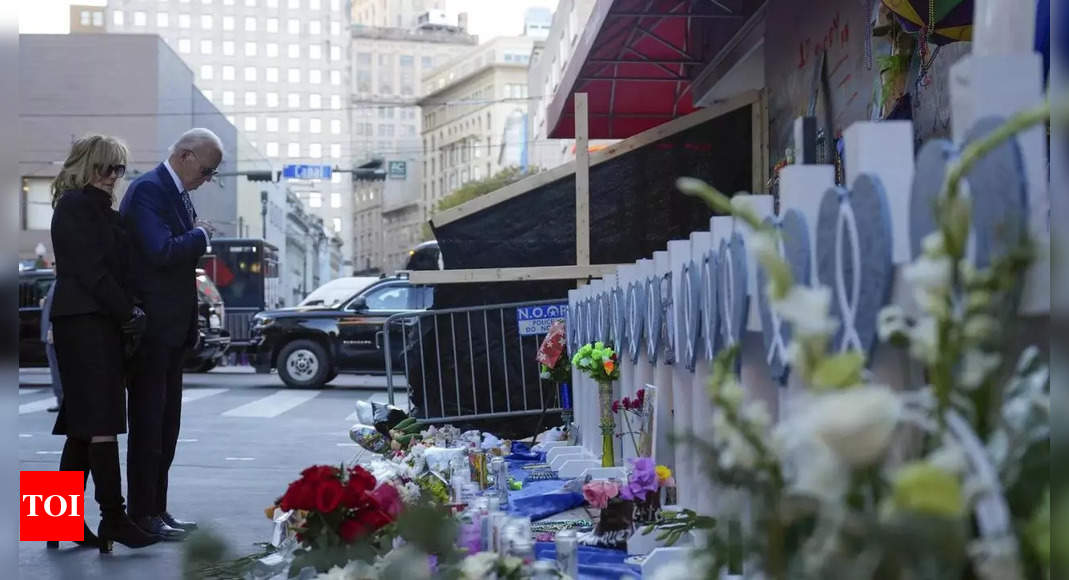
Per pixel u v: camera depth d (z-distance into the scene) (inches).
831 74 287.3
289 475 322.3
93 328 204.2
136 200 217.2
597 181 349.1
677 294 169.0
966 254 66.7
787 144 329.1
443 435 267.6
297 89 5895.7
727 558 61.3
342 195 6441.9
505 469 214.2
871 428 48.1
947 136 208.2
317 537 111.6
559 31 1619.1
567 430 302.4
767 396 119.6
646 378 211.2
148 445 214.8
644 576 131.4
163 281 216.2
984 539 49.4
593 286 268.5
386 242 7012.8
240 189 2481.5
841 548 52.1
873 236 80.3
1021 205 61.9
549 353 303.7
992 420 55.7
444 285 353.4
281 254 3051.2
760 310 109.5
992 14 95.7
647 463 167.9
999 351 56.6
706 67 420.8
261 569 115.2
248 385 738.2
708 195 56.0
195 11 5807.1
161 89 1894.7
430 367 349.7
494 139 5472.4
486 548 124.5
